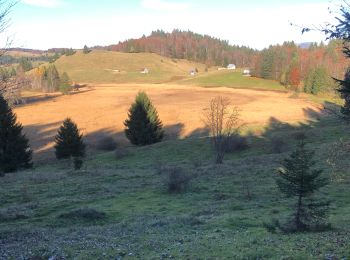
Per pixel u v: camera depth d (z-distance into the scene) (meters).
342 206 25.31
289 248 13.66
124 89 153.00
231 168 41.41
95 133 82.62
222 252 13.72
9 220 23.86
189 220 22.25
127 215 25.20
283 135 60.12
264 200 28.14
